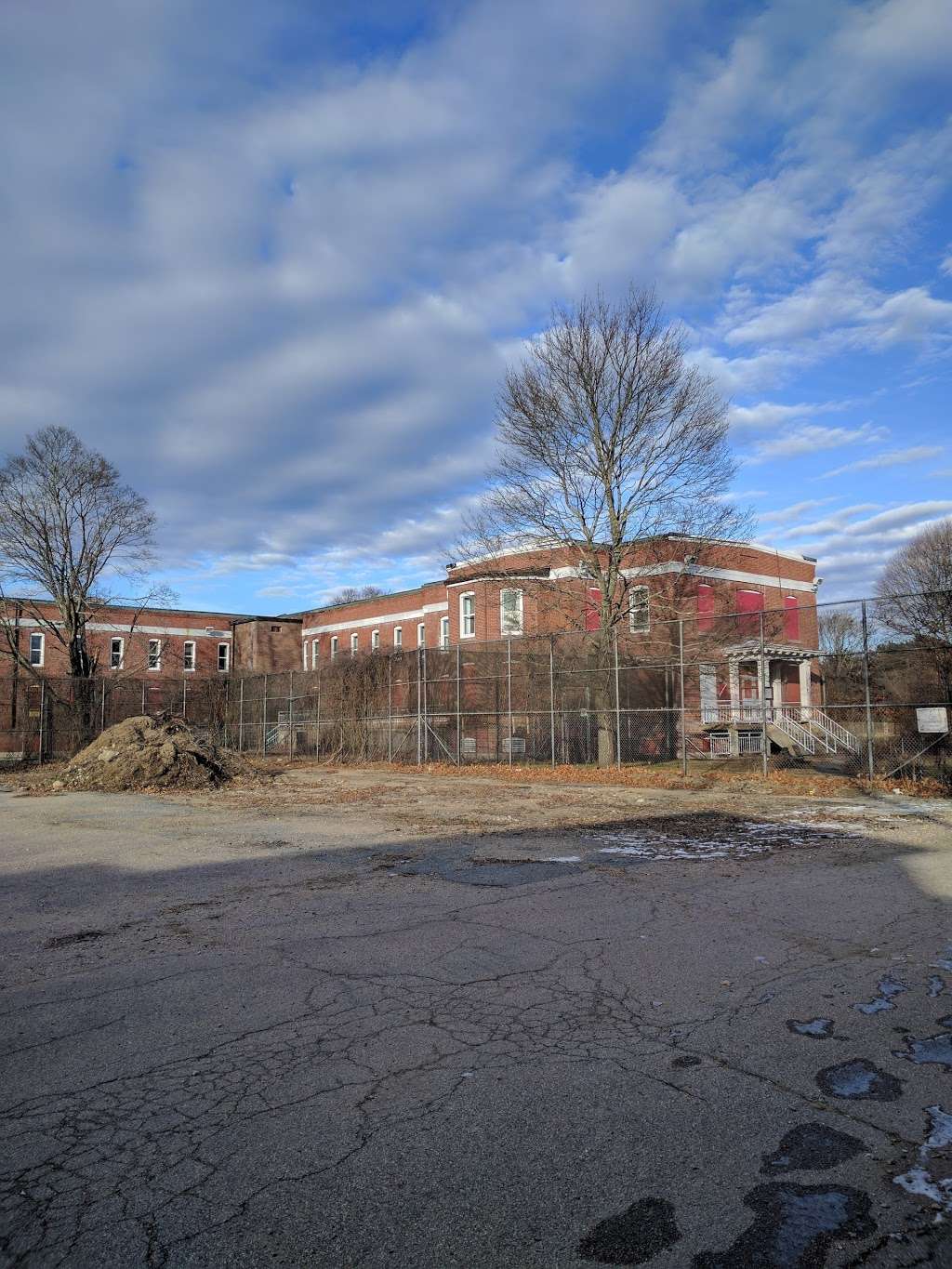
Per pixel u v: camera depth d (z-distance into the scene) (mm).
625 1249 2748
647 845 10719
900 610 24203
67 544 39938
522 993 5164
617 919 6895
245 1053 4332
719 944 6164
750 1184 3102
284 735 36469
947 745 17172
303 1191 3092
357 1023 4723
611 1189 3076
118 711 39844
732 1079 3953
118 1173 3234
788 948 6031
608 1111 3654
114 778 20922
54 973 5773
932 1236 2801
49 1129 3592
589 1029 4574
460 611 37688
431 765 26422
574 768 23297
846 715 29188
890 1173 3166
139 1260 2725
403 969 5680
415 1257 2717
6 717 45188
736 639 29703
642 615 27297
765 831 11742
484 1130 3508
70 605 40438
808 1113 3629
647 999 5023
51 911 7680
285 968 5762
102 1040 4547
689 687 29812
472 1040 4441
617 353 24672
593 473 25234
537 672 27812
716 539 25688
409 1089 3896
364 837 11938
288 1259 2717
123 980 5582
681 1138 3426
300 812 15414
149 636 55594
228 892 8344
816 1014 4766
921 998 5016
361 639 51094
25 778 26297
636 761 27391
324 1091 3885
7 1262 2723
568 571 32219
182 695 41312
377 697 31000
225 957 6062
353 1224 2889
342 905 7582
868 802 15039
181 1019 4836
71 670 40469
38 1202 3053
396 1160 3283
